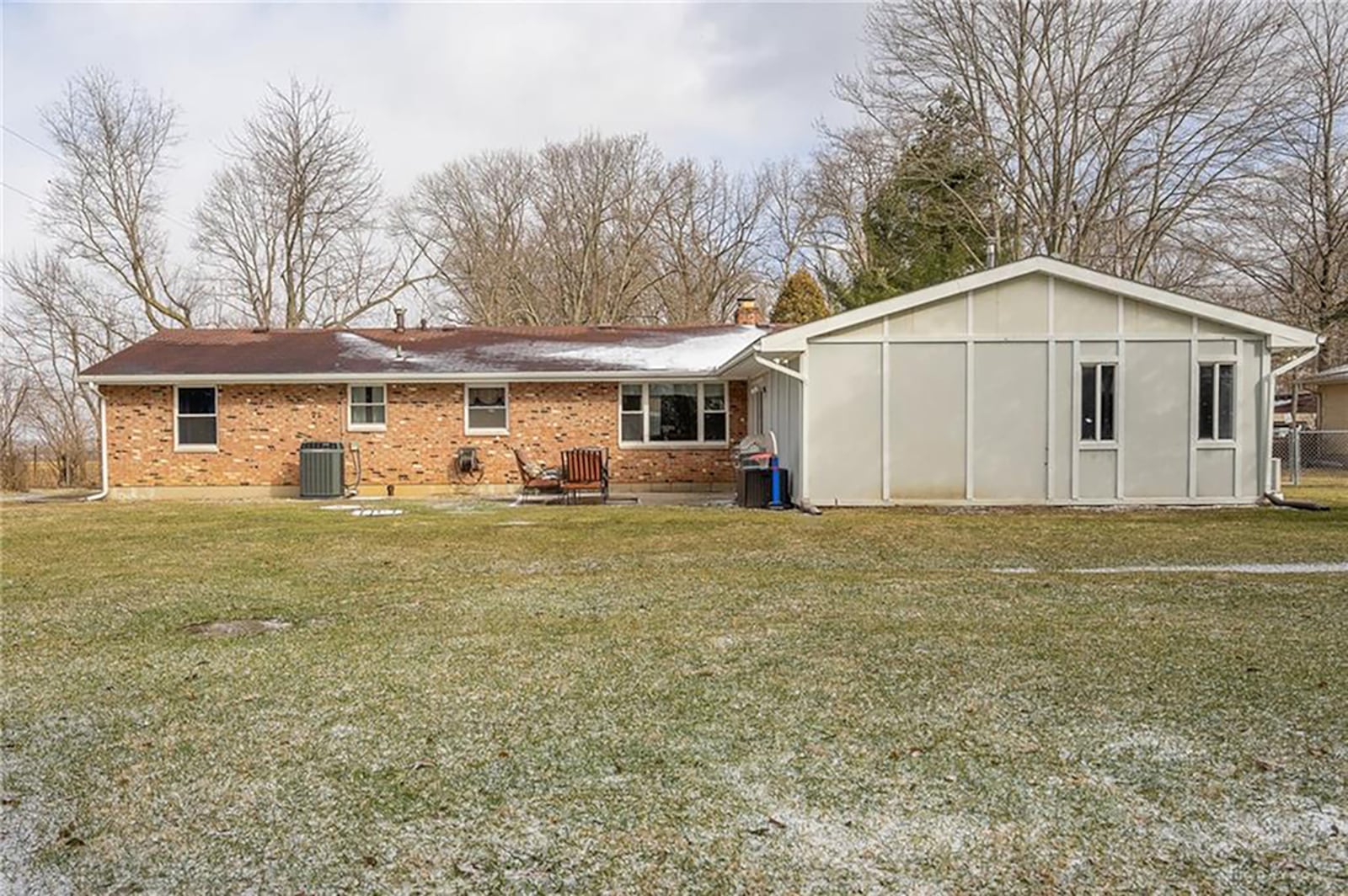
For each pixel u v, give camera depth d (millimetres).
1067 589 7480
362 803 3377
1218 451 14500
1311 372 31922
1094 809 3246
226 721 4305
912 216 29016
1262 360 14484
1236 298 28703
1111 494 14477
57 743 4035
